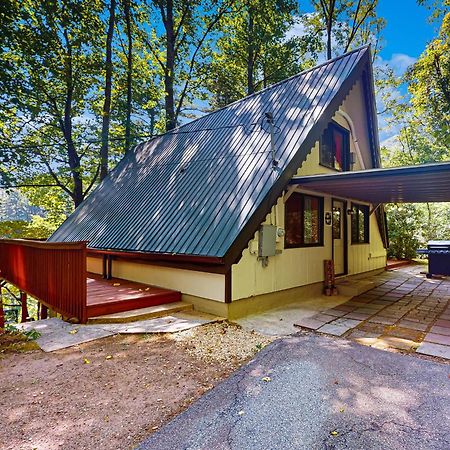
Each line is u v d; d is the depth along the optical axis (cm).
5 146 1247
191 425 239
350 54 779
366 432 231
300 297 715
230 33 1909
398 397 280
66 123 1432
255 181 600
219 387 300
